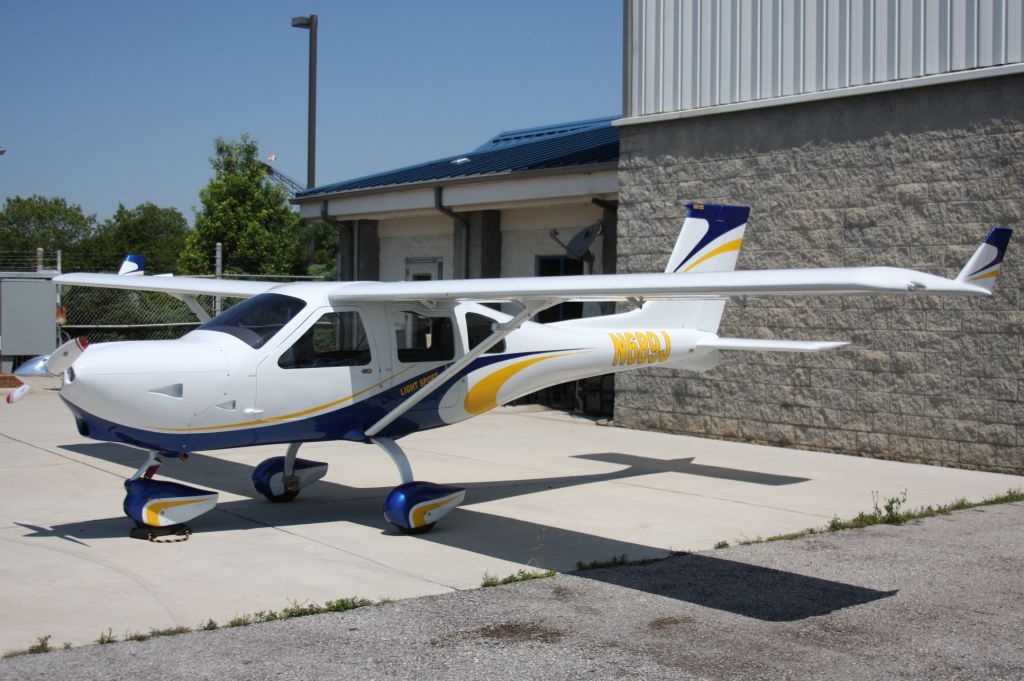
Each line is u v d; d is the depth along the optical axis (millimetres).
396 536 7141
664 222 12664
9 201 93500
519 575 6051
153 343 6949
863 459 10797
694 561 6449
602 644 4852
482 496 8664
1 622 5035
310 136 31625
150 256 58688
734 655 4719
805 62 11312
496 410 15227
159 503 6809
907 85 10414
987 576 6125
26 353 17797
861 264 10938
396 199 17234
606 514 7930
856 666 4594
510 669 4504
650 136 12797
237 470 9773
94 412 6484
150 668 4438
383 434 7832
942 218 10297
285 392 7164
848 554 6645
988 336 9984
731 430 12117
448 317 8133
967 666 4605
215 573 6039
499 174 15125
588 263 14953
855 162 10953
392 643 4824
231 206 29453
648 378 12992
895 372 10672
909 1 10461
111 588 5672
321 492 8789
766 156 11703
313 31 31500
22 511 7715
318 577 5992
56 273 19562
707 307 9945
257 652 4668
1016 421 9789
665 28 12594
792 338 11508
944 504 8367
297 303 7406
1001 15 9820
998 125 9875
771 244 11688
